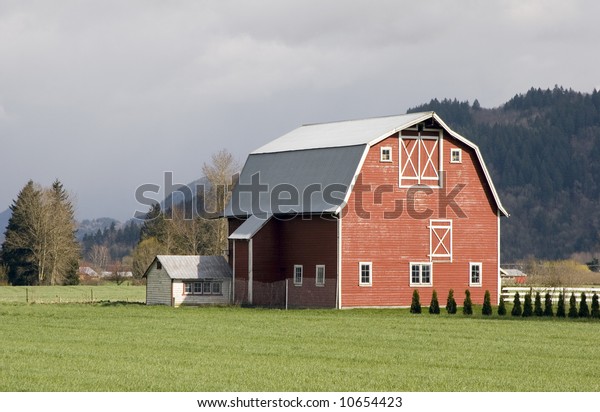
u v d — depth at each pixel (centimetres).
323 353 8700
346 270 14288
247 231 15288
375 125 15450
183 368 7619
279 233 15350
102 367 7650
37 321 12150
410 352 8844
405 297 14612
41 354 8519
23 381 6969
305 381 7038
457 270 14950
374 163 14538
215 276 15538
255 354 8606
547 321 12438
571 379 7294
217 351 8812
